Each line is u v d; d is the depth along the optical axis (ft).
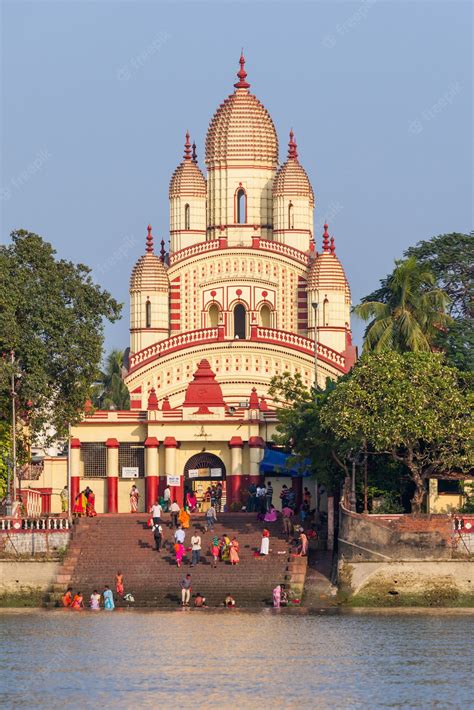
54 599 309.42
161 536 322.14
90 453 392.47
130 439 391.45
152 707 196.13
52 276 340.39
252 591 306.96
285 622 273.33
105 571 314.55
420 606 300.61
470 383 324.39
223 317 450.71
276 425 377.09
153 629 263.29
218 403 388.98
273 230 465.88
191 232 465.47
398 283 361.71
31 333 335.06
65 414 343.67
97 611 296.51
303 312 449.48
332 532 330.13
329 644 244.83
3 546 319.06
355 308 362.33
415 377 310.86
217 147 467.93
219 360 427.74
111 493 390.42
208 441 388.16
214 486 379.96
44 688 209.36
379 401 309.01
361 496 336.70
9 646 244.63
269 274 451.94
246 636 254.06
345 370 425.69
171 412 388.78
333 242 449.89
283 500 348.38
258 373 426.51
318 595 305.94
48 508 393.70
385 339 352.28
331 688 208.13
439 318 363.56
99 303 349.61
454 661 228.43
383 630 261.24
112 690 207.41
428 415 306.14
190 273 453.99
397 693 204.74
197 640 249.34
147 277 449.06
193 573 312.09
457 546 302.45
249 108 468.75
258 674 218.18
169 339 429.79
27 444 346.33
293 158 466.70
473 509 331.77
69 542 321.93
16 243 341.82
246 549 322.75
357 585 304.09
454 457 311.47
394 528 303.68
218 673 219.00
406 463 314.55
